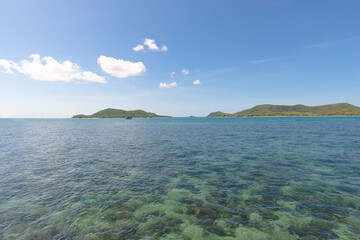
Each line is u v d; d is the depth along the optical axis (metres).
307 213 9.96
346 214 9.80
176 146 31.67
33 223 9.38
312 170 17.27
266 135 45.91
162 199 11.89
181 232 8.59
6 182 15.12
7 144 35.78
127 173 17.28
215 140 38.38
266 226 8.94
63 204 11.35
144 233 8.52
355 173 16.20
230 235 8.36
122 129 75.94
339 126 72.00
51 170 18.41
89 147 31.70
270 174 16.36
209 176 16.16
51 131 68.00
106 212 10.37
